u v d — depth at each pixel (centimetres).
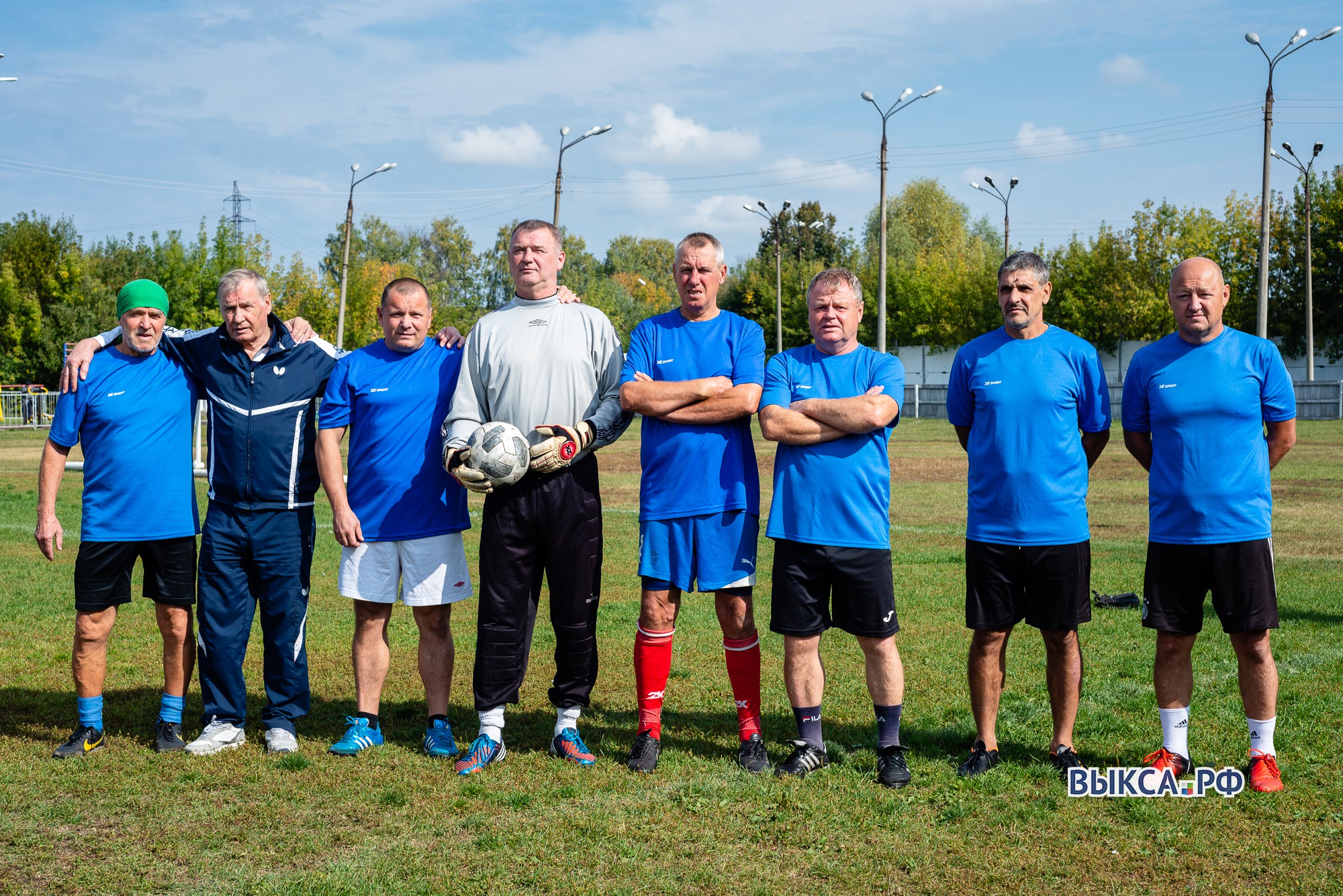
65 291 5009
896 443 2753
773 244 7938
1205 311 445
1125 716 552
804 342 5594
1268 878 361
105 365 507
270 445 503
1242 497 440
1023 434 456
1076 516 456
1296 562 1015
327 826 410
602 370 504
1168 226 4516
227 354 505
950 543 1178
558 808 429
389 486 502
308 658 695
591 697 606
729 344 489
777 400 474
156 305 506
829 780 460
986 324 5216
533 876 364
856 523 462
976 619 468
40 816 418
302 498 515
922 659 678
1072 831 402
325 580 964
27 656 688
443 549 509
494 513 488
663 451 482
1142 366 466
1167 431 452
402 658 702
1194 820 410
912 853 384
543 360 493
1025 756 490
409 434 503
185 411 518
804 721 479
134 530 496
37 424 4150
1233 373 444
